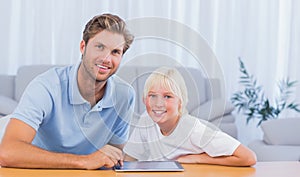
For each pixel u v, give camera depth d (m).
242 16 4.48
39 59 4.20
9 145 1.22
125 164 1.15
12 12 4.15
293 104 4.46
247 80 4.48
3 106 3.32
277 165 1.29
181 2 4.39
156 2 4.35
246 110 4.43
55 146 1.42
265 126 3.25
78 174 1.10
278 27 4.52
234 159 1.23
